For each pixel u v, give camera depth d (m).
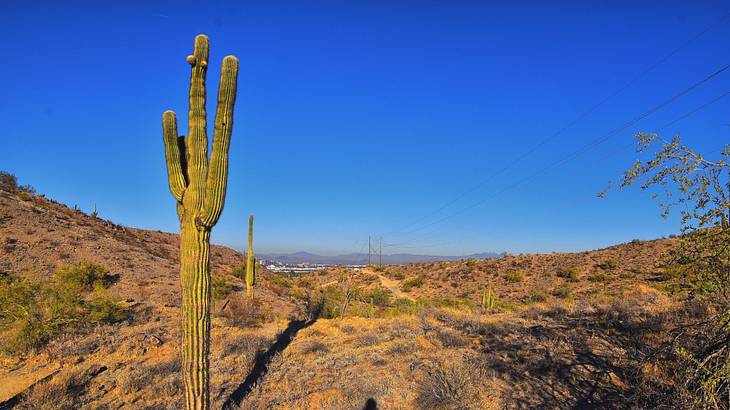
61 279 21.95
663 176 5.65
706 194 5.44
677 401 5.35
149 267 31.59
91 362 11.89
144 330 15.73
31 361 11.78
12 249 26.64
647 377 6.75
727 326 5.34
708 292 5.71
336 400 8.55
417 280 52.31
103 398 9.17
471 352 11.35
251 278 22.75
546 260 51.25
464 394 7.96
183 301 6.39
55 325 14.27
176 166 6.54
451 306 29.27
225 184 6.39
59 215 39.06
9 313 14.08
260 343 13.72
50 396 8.89
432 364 10.23
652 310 12.06
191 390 6.32
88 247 31.34
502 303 28.92
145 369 10.88
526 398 7.79
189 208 6.35
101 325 16.03
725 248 5.37
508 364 9.78
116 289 24.22
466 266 56.81
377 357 11.72
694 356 5.71
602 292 30.72
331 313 22.84
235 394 9.14
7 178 44.06
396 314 22.41
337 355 12.38
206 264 6.43
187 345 6.34
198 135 6.35
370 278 62.78
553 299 33.09
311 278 70.94
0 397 8.95
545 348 10.43
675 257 6.09
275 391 9.36
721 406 5.03
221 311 21.69
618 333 10.77
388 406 8.06
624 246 48.97
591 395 7.50
